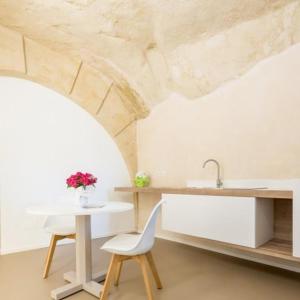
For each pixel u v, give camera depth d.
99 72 4.07
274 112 2.65
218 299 2.02
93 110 4.03
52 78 3.59
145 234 1.81
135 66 3.80
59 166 3.67
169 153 3.88
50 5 2.74
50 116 3.63
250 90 2.86
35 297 2.05
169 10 2.74
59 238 2.53
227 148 3.09
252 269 2.66
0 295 2.08
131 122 4.45
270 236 2.58
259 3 2.44
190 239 3.61
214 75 3.16
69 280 2.33
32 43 3.42
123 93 4.29
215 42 2.95
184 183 3.63
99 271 2.58
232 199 2.47
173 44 3.24
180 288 2.21
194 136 3.50
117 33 3.22
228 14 2.64
